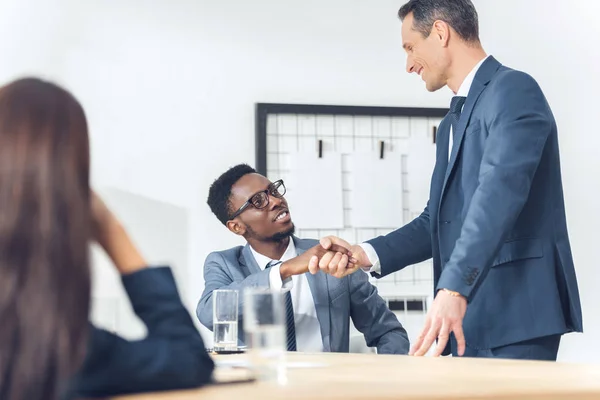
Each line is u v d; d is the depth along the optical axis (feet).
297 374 3.47
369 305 8.11
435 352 4.87
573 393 2.51
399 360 4.52
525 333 5.35
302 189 10.40
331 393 2.48
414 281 10.54
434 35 6.19
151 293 2.93
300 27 10.74
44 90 2.61
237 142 10.40
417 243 6.78
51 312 2.37
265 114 10.40
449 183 5.86
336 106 10.57
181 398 2.51
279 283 7.18
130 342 2.74
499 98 5.54
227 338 5.65
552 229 5.57
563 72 11.23
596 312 10.84
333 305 7.94
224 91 10.46
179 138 10.28
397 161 10.68
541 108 5.51
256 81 10.55
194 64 10.43
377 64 10.87
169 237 10.09
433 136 10.82
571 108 11.18
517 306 5.41
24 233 2.40
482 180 5.29
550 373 3.26
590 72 11.27
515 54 11.16
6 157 2.48
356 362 4.37
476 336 5.47
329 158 10.51
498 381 2.88
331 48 10.78
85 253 2.48
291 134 10.47
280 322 3.17
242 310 7.32
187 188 10.21
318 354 5.53
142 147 10.18
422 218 6.91
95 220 2.93
